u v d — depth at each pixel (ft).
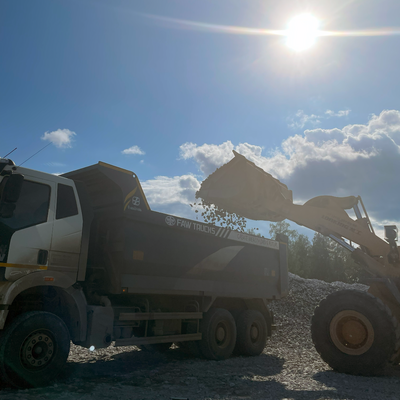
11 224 16.84
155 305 24.49
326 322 22.18
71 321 18.44
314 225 25.82
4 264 16.20
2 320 15.60
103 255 22.11
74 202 19.67
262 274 31.78
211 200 26.53
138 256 22.41
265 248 32.73
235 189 25.43
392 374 21.62
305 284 53.67
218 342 26.76
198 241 26.63
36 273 17.20
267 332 31.63
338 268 189.67
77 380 18.16
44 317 16.65
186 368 22.25
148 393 16.03
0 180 17.06
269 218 28.07
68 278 18.49
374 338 20.77
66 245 18.75
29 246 17.19
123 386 17.16
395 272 23.61
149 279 23.06
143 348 28.19
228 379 19.49
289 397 16.02
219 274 27.94
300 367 24.02
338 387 17.93
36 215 17.85
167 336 23.63
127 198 22.22
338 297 22.17
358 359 20.93
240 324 28.96
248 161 25.81
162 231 24.22
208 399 15.42
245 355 28.86
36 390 15.62
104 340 19.56
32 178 18.13
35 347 16.22
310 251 194.80
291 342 35.29
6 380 15.26
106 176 21.70
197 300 26.53
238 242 29.89
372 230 25.64
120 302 22.67
